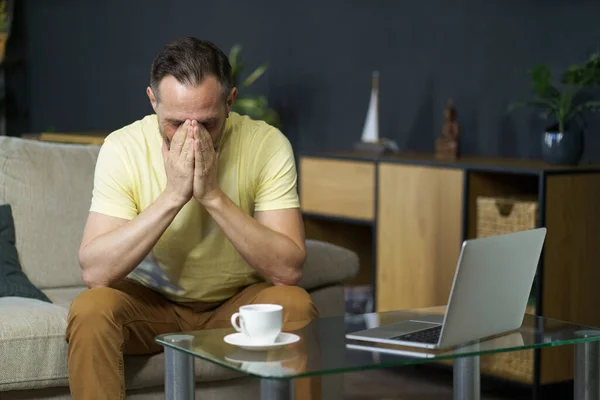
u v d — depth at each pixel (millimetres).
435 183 4566
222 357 2242
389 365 2201
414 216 4672
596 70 4332
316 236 5379
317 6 6102
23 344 2896
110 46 7895
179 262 3008
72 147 3818
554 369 4203
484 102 5125
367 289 5285
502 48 5023
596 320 4320
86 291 2795
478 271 2359
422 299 4656
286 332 2504
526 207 4191
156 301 3025
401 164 4727
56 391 3004
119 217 2920
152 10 7473
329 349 2320
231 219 2824
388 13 5637
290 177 3004
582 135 4332
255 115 6180
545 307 4145
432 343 2363
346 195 5047
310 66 6184
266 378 2139
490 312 2457
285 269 2908
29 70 8719
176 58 2734
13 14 8555
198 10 7047
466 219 4430
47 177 3697
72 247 3684
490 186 4504
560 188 4160
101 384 2689
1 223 3561
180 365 2400
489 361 4391
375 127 5328
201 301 3080
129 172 2943
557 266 4168
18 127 8797
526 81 4906
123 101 7809
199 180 2781
